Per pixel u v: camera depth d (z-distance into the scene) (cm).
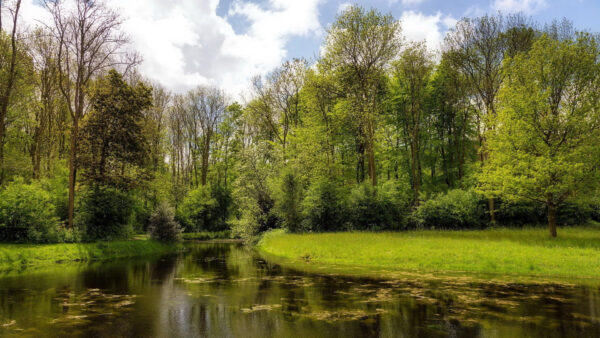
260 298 920
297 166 3047
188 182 5462
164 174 4559
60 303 876
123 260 1911
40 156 3103
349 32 3019
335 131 3750
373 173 3175
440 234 2341
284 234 2608
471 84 3155
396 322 695
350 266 1493
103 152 2536
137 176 2658
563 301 858
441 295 932
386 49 2992
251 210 2994
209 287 1081
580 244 1669
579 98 1938
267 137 4766
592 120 1884
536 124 1992
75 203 2403
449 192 3077
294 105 4081
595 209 3161
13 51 2248
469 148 3925
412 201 3353
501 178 2064
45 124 2984
